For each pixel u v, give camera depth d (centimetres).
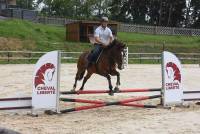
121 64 1404
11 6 6912
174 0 9388
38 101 1267
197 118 1257
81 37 5131
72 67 3238
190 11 9681
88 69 1488
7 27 4688
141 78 2502
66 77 2439
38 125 1121
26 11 6134
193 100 1527
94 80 2344
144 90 1427
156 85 2142
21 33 4628
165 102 1455
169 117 1267
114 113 1338
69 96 1709
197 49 5550
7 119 1192
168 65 1457
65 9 8844
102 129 1079
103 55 1423
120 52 1401
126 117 1263
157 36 6328
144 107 1424
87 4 8919
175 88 1479
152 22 9669
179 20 9581
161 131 1069
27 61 3875
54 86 1288
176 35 6850
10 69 2928
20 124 1129
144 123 1166
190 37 6738
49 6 8944
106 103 1334
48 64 1273
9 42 4300
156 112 1360
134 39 5688
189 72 3097
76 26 5053
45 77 1272
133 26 6681
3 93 1727
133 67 3512
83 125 1130
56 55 1280
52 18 6378
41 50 4316
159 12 9550
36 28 5122
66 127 1100
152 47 5216
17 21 5081
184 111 1391
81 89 1539
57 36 5219
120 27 6588
